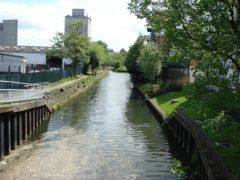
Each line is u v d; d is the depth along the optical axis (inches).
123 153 979.9
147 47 2476.6
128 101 2202.3
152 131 1284.4
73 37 3595.0
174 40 627.8
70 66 3909.9
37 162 880.3
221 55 562.9
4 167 837.8
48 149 1013.8
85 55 3708.2
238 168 575.2
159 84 2258.9
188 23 620.4
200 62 593.9
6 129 928.9
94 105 2006.6
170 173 808.9
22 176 775.7
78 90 2664.9
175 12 617.0
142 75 2950.3
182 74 1950.1
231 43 553.3
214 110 548.1
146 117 1590.8
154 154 972.6
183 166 844.0
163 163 889.5
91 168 839.1
